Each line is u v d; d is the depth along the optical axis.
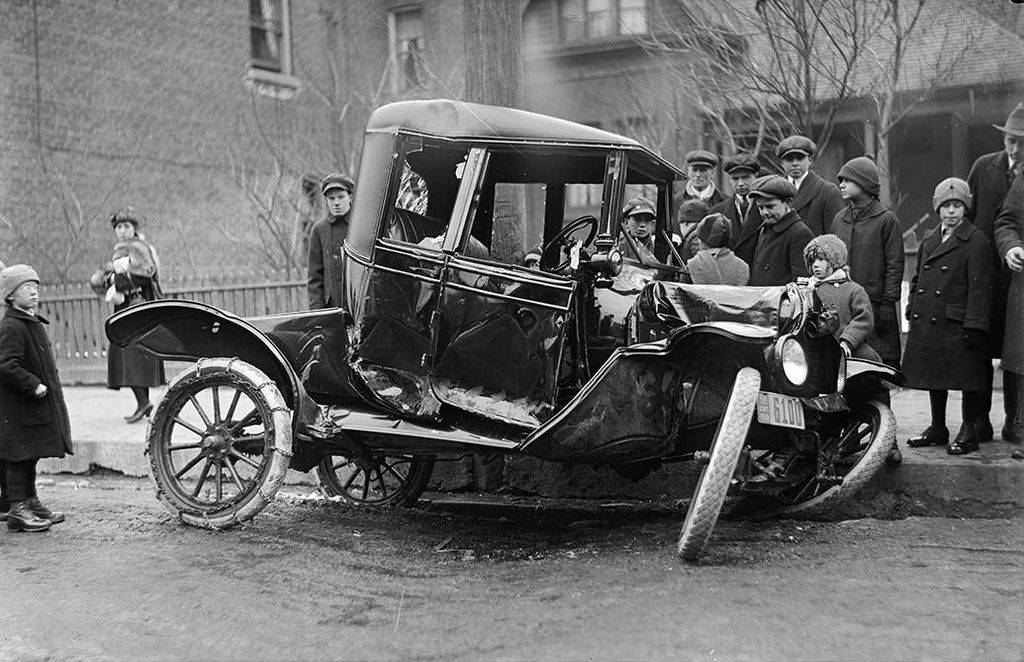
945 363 6.06
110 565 5.11
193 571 4.94
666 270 5.96
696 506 4.62
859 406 5.71
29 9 14.54
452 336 5.30
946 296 6.10
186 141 16.03
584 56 12.16
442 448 5.37
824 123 11.70
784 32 10.98
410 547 5.42
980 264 6.01
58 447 6.18
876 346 6.34
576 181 5.94
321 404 5.68
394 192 5.36
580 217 5.98
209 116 16.19
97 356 12.62
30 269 6.19
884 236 6.35
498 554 5.27
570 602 4.25
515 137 5.30
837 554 4.88
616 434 5.05
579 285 5.38
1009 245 6.00
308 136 15.75
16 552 5.48
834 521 5.71
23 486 6.06
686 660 3.52
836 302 5.85
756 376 4.76
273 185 15.41
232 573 4.90
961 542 5.07
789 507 5.63
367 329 5.38
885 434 5.42
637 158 5.57
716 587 4.33
